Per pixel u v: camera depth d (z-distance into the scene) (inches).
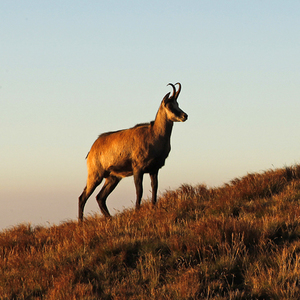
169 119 1467.8
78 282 860.0
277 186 1386.6
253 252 892.0
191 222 1119.6
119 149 1549.0
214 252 903.7
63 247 1066.7
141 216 1284.4
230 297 732.0
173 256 905.5
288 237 951.0
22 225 1552.7
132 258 946.7
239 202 1283.2
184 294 745.6
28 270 966.4
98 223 1258.6
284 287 738.2
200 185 1568.7
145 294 781.3
